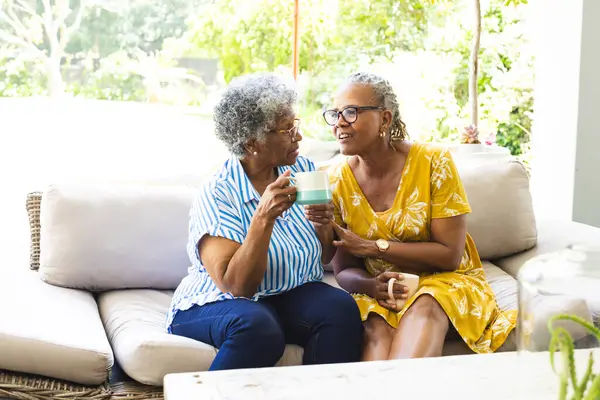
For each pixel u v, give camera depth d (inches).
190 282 84.4
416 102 184.7
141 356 74.4
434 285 84.2
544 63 166.4
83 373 73.6
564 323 48.9
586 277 49.8
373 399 54.9
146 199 97.0
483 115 189.0
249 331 75.2
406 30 182.1
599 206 160.6
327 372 60.1
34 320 78.2
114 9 158.7
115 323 85.2
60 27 155.6
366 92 87.0
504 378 58.8
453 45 184.7
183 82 165.9
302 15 174.7
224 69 168.4
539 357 50.4
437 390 56.6
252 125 81.7
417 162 88.4
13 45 153.1
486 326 84.7
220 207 81.1
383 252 86.4
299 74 176.7
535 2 178.2
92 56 158.6
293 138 83.2
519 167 106.2
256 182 85.5
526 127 189.6
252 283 78.6
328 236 87.8
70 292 92.0
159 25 162.4
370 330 82.8
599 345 48.3
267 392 56.0
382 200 89.3
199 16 165.3
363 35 179.6
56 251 93.0
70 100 155.2
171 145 149.0
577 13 155.6
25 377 73.6
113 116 147.0
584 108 157.3
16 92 154.0
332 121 88.5
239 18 168.4
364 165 90.1
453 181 87.6
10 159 138.3
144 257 94.9
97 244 93.4
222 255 79.1
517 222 104.0
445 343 82.7
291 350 80.9
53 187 95.0
